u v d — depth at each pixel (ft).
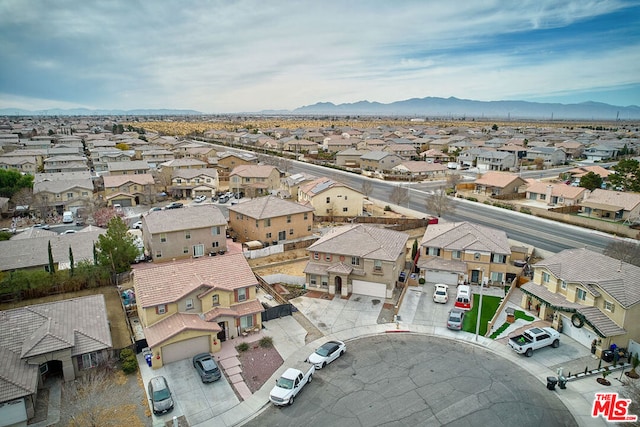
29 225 251.60
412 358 114.32
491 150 475.31
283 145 554.05
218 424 89.76
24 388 88.79
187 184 325.01
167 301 115.03
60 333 104.99
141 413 92.58
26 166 379.55
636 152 511.40
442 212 256.93
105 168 409.08
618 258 165.78
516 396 98.22
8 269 158.40
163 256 182.19
